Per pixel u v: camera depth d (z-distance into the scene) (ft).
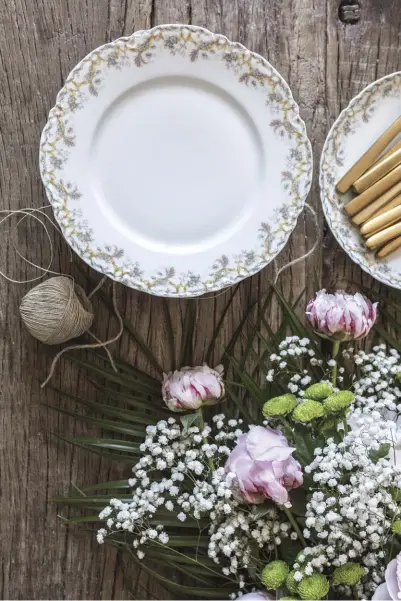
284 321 3.11
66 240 2.84
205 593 3.00
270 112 2.89
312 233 3.19
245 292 3.18
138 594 3.22
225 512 2.72
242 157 2.95
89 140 2.84
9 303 3.13
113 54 2.75
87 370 3.17
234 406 3.16
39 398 3.17
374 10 3.12
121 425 3.09
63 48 3.02
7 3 2.98
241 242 2.96
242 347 3.21
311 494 2.69
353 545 2.62
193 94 2.89
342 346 3.22
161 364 3.20
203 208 2.97
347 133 3.03
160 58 2.79
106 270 2.88
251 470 2.56
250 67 2.82
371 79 3.15
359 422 2.62
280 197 2.94
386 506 2.63
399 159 2.97
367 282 3.23
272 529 2.85
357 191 3.01
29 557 3.22
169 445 3.01
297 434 2.74
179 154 2.93
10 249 3.10
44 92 3.03
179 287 2.92
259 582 2.96
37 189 3.08
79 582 3.24
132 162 2.91
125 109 2.86
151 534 2.78
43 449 3.19
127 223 2.93
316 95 3.14
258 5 3.06
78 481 3.21
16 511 3.21
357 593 2.84
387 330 3.24
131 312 3.16
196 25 3.04
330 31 3.11
